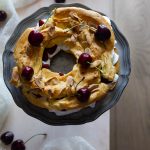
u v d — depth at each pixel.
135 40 0.88
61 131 0.70
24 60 0.62
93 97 0.61
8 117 0.71
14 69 0.63
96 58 0.62
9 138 0.69
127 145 0.86
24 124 0.71
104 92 0.62
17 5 0.76
